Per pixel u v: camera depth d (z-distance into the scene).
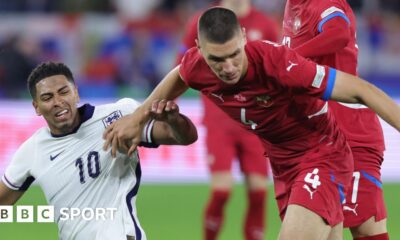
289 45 22.81
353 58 22.67
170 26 60.66
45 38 59.25
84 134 20.55
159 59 59.22
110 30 59.94
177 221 38.06
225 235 35.00
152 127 20.23
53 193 20.70
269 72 18.62
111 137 19.84
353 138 22.92
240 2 34.00
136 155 20.67
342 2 22.45
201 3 63.22
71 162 20.53
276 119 19.72
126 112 20.97
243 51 18.17
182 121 19.80
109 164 20.45
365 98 18.52
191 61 19.53
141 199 44.28
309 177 20.22
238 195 45.72
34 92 20.17
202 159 50.47
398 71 59.50
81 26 59.81
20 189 21.38
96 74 57.62
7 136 49.91
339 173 20.52
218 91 19.41
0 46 56.66
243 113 19.73
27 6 61.44
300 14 22.48
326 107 20.27
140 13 62.91
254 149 32.03
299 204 19.89
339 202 20.58
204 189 47.56
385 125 50.72
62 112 20.09
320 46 21.33
